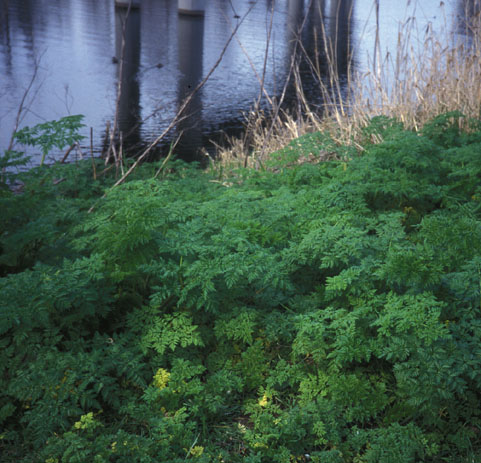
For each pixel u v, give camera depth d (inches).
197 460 103.7
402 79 294.7
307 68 631.8
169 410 117.6
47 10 951.0
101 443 103.9
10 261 142.5
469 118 248.7
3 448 108.1
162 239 138.3
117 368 118.6
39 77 527.5
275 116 279.1
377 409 115.3
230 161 303.3
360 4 1302.9
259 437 110.6
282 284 125.8
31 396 110.3
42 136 173.5
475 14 309.0
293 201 171.0
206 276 125.7
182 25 905.5
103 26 846.5
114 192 167.8
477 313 128.5
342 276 130.7
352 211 169.3
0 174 180.2
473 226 141.6
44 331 124.9
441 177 205.0
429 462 108.1
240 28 896.3
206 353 135.4
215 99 490.9
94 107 445.4
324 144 216.2
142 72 575.2
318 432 110.2
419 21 780.6
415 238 171.0
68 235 160.6
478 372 108.3
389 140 218.2
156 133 388.8
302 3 1270.9
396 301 123.8
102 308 129.3
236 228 152.5
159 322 128.0
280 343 138.2
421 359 111.6
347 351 117.1
